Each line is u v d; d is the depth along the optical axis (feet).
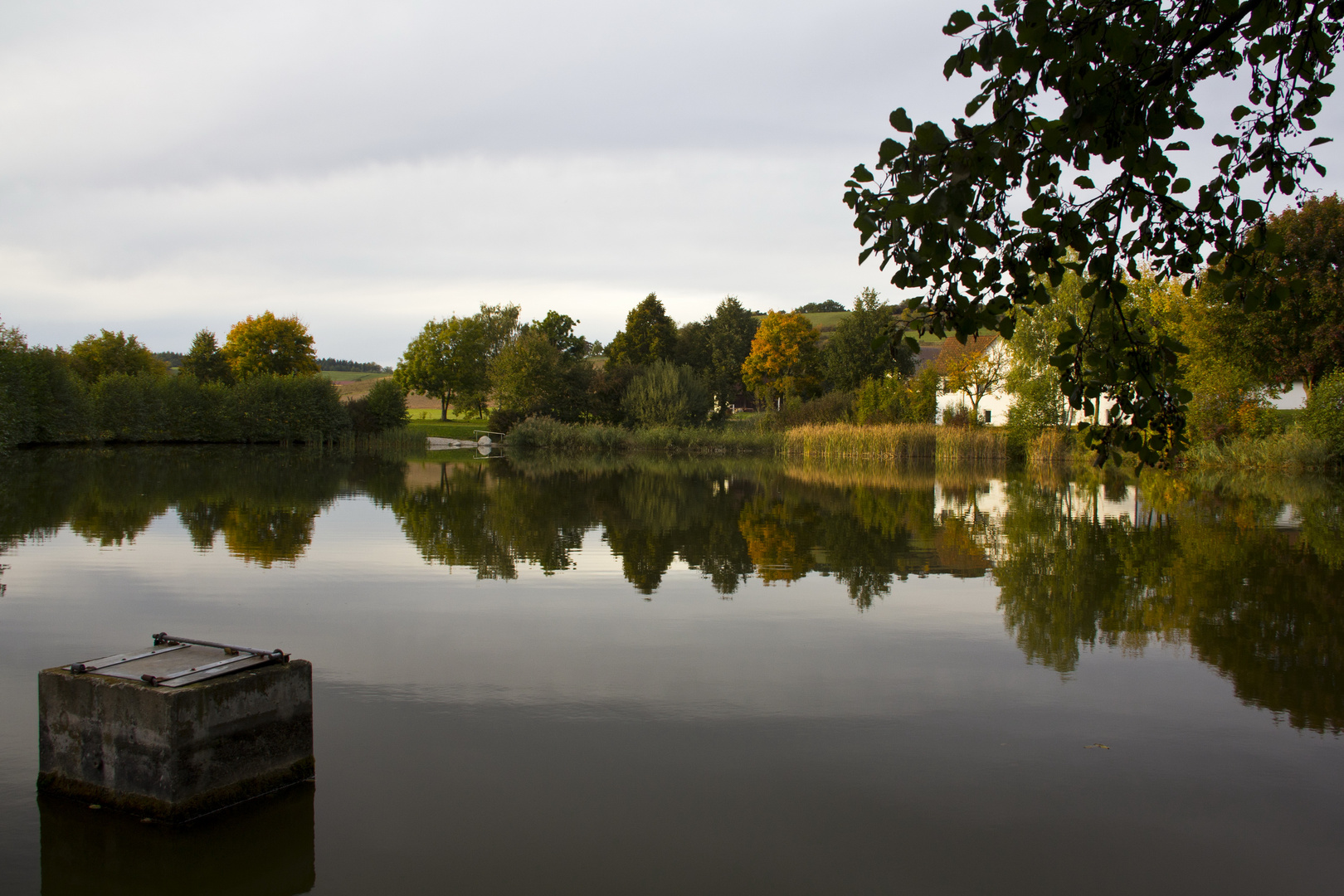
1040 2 7.62
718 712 14.80
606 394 152.05
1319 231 90.58
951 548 33.37
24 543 31.73
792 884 9.46
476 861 9.87
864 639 19.71
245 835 10.38
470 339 206.80
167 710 10.41
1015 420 95.45
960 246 8.48
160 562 28.53
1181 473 81.87
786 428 131.23
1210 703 15.48
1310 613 22.47
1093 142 8.28
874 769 12.50
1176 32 8.54
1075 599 24.16
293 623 20.63
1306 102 9.11
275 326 185.68
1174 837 10.63
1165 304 94.43
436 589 24.80
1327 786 12.10
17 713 14.19
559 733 13.80
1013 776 12.34
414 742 13.35
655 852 10.12
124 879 9.46
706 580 26.58
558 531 37.73
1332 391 84.64
